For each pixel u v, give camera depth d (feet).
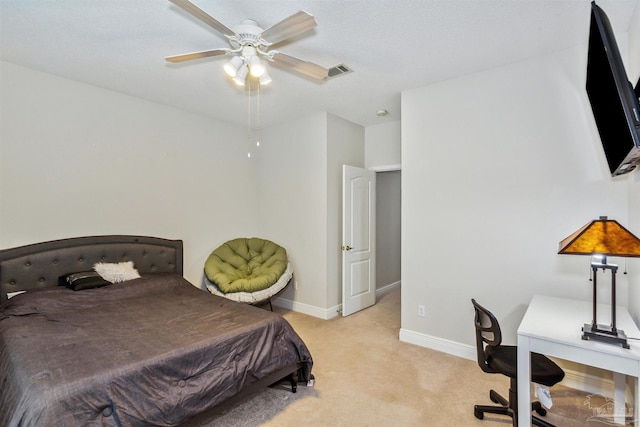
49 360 5.53
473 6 6.42
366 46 8.00
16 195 9.29
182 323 7.48
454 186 9.86
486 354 7.00
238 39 6.61
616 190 7.57
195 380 6.04
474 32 7.36
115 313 8.15
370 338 11.23
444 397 7.70
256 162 16.07
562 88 8.18
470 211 9.59
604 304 7.48
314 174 13.73
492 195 9.21
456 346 9.85
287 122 14.67
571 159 8.09
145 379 5.47
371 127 15.28
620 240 5.34
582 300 7.89
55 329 6.97
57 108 9.98
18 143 9.32
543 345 5.56
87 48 8.25
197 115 13.62
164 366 5.74
